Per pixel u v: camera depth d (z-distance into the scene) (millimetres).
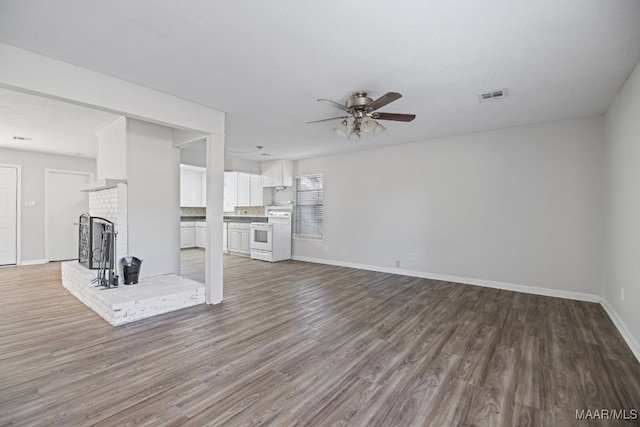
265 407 1783
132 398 1849
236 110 3688
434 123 4141
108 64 2545
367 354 2441
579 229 3885
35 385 1972
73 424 1618
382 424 1650
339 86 2967
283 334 2820
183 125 3312
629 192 2740
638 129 2496
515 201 4324
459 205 4809
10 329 2877
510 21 1935
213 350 2492
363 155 5965
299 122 4176
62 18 1931
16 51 2268
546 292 4105
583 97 3191
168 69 2637
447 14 1868
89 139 4906
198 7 1821
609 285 3445
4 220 5809
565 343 2643
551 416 1715
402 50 2299
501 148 4426
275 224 6805
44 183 6168
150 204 4059
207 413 1722
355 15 1884
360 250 6020
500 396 1899
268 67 2590
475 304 3727
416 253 5273
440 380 2076
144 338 2703
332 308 3572
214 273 3703
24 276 5023
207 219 3682
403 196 5414
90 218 4117
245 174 8047
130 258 3738
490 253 4539
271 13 1877
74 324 3010
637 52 2295
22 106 3395
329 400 1854
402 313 3406
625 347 2566
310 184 6957
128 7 1824
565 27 1993
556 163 4027
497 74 2682
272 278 5141
